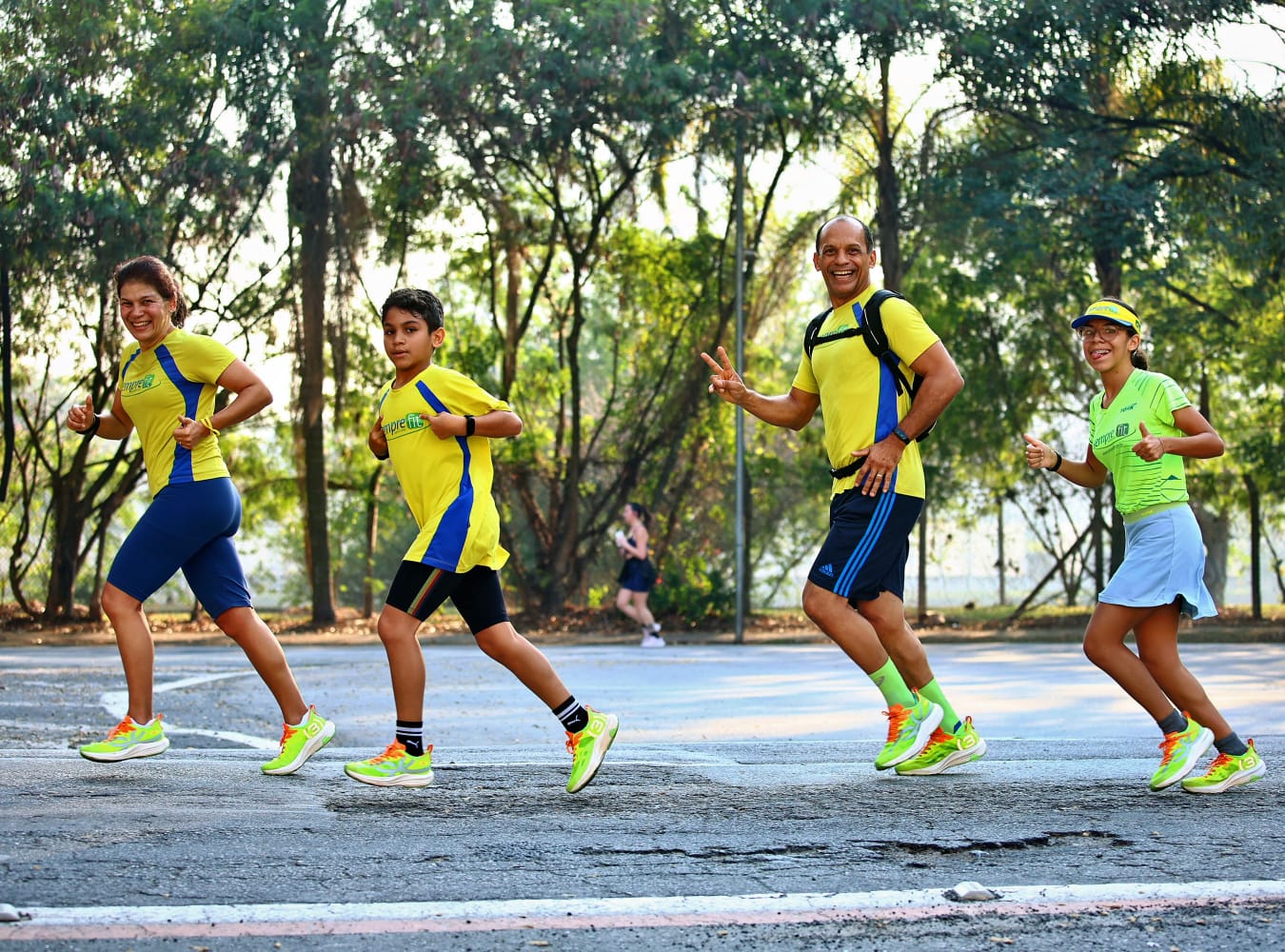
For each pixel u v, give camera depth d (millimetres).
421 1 36719
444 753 11844
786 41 38000
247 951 5473
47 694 17469
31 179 34688
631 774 10305
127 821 8008
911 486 10047
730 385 10664
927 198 38781
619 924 5926
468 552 9391
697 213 42719
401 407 9523
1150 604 9633
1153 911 6215
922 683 10406
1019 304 41344
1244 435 44750
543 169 41031
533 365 44438
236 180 36344
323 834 7754
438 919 5957
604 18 36156
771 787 9641
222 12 35781
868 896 6438
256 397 10102
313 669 23109
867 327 9961
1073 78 37531
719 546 46281
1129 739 12867
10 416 39500
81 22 35594
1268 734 13883
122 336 39531
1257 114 37719
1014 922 6035
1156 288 39250
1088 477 10586
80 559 43000
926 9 36750
